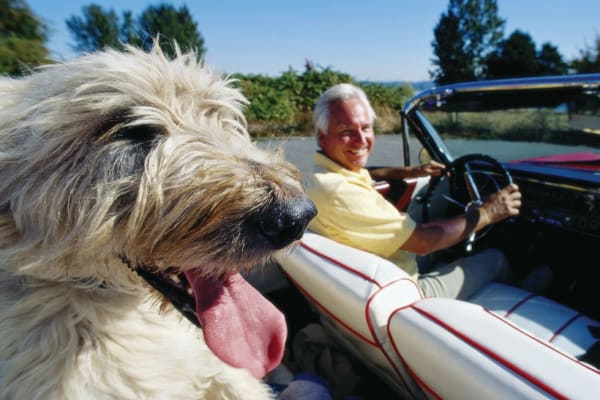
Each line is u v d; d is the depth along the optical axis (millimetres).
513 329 1524
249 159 1737
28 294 1549
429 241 2432
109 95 1608
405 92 18875
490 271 2920
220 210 1475
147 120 1635
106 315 1639
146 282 1673
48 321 1549
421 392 1897
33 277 1563
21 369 1468
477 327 1535
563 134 3359
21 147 1592
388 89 18547
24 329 1508
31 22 10883
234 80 2254
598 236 2795
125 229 1551
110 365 1564
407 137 4031
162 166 1585
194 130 1781
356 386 2605
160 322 1812
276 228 1488
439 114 3713
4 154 1559
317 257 2205
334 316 2150
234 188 1515
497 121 3566
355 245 2436
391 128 12930
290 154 9250
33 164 1521
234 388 1986
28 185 1521
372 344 1905
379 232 2391
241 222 1476
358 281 1945
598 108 3002
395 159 7973
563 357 1365
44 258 1484
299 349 2814
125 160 1601
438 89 3537
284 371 2688
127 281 1700
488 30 41375
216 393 1969
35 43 10664
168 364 1705
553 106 3230
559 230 2992
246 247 1481
